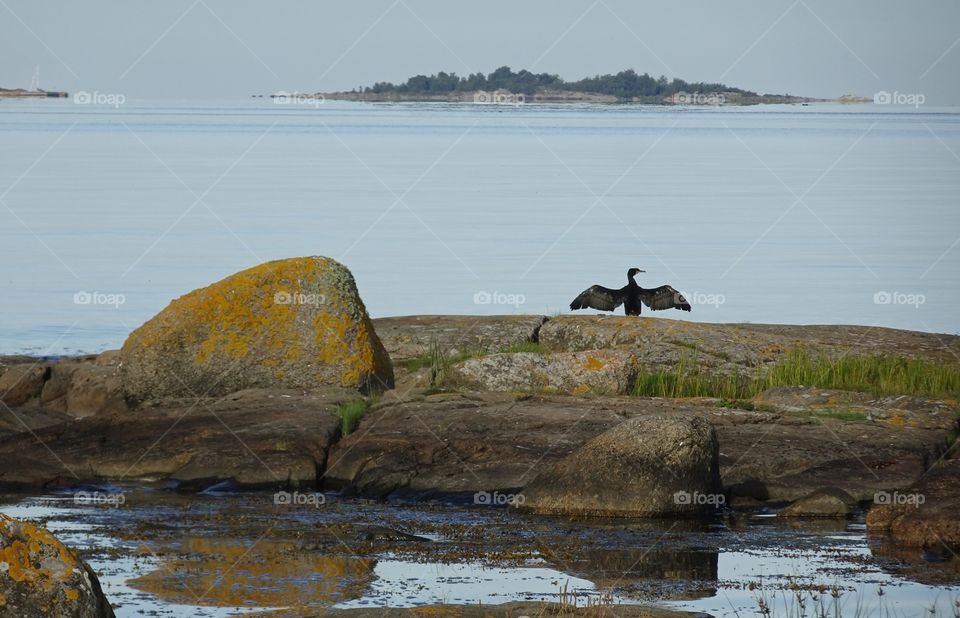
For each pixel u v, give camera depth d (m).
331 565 19.94
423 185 116.88
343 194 105.94
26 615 14.01
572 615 17.02
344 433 27.41
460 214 90.81
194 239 73.50
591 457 23.45
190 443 26.61
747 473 24.84
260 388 30.16
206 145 182.50
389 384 31.50
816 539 21.78
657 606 17.81
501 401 29.31
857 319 50.78
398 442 26.28
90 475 26.03
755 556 20.72
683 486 23.11
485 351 35.84
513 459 25.44
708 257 69.62
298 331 30.42
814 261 68.75
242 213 89.00
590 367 31.31
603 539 21.66
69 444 27.03
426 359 34.56
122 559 20.19
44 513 23.28
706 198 107.06
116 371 30.69
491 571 19.70
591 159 160.12
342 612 16.98
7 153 150.12
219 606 17.80
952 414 28.72
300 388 30.23
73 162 139.38
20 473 25.72
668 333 35.44
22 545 14.42
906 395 30.38
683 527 22.45
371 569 19.73
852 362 33.19
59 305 51.41
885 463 25.39
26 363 32.88
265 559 20.23
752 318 50.78
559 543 21.36
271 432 26.84
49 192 102.31
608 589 18.86
